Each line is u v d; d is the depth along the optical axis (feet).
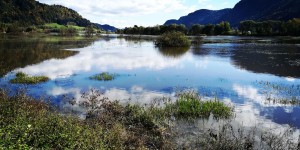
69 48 226.58
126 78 101.19
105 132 43.32
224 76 105.19
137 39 399.85
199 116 57.41
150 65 134.41
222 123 53.98
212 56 171.63
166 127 50.44
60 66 130.93
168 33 265.34
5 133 34.76
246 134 48.70
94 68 125.29
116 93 78.64
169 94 77.36
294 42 294.46
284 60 148.25
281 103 68.49
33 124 41.45
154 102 68.39
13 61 145.59
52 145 35.47
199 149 42.73
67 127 42.01
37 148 33.83
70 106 65.21
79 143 36.65
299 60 147.54
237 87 86.63
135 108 58.49
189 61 148.66
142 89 83.82
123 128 47.75
